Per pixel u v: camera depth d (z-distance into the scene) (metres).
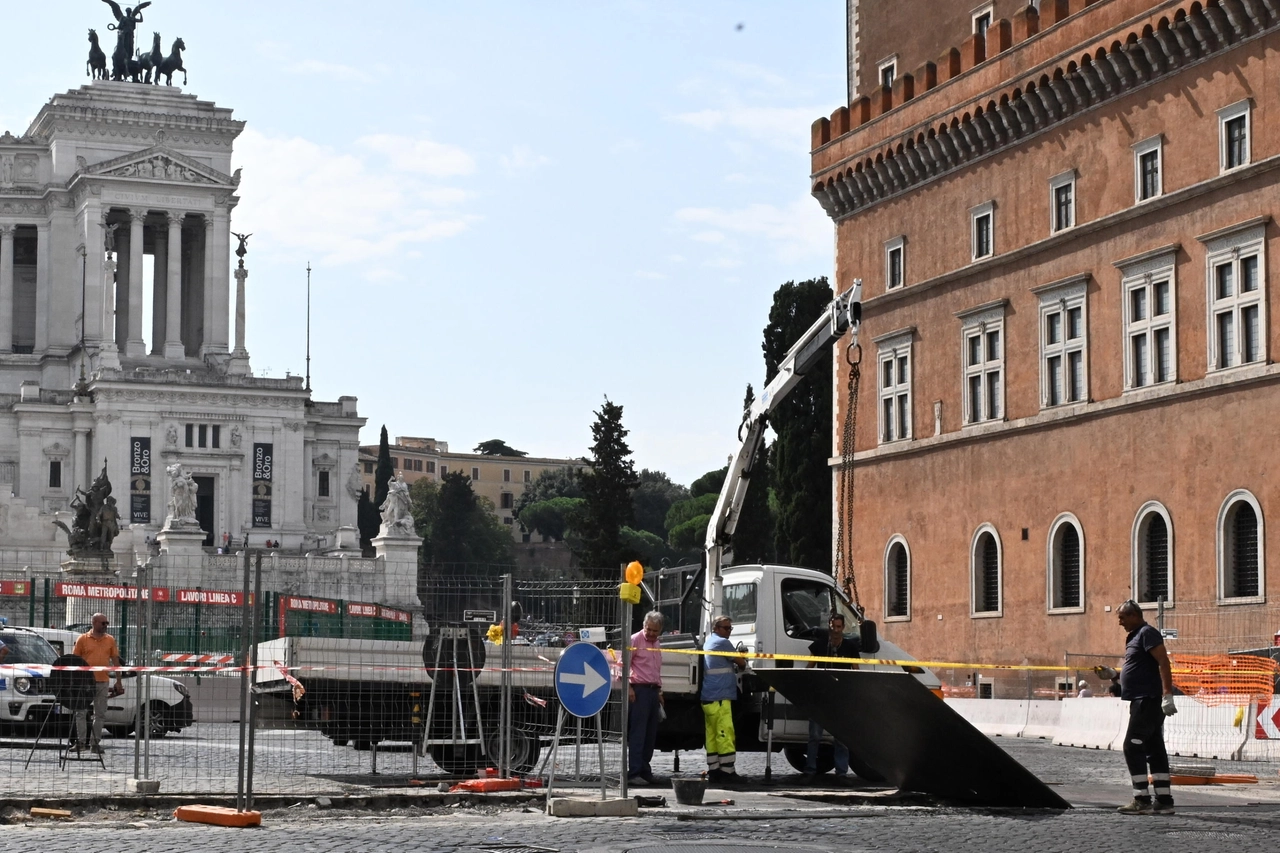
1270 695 52.16
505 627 36.12
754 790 36.66
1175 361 73.00
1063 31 78.69
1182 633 71.81
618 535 153.62
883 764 33.75
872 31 100.12
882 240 95.19
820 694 32.22
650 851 25.20
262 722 38.78
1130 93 75.94
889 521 93.81
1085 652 77.81
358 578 158.62
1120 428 76.12
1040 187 82.00
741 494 45.50
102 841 26.08
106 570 122.75
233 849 25.09
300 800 32.12
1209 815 31.55
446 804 32.81
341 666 38.28
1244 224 69.19
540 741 38.78
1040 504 81.38
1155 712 31.91
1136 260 75.25
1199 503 71.31
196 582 92.38
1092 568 77.56
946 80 87.75
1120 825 29.58
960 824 29.55
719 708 37.50
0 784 35.47
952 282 88.62
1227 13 69.31
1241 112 69.62
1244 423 69.00
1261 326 68.50
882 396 95.00
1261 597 67.75
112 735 52.47
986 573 86.12
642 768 37.09
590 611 38.84
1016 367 83.81
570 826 29.03
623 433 154.88
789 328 134.38
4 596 97.69
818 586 42.19
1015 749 57.62
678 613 46.69
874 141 93.88
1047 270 81.44
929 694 31.02
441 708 38.34
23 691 47.91
